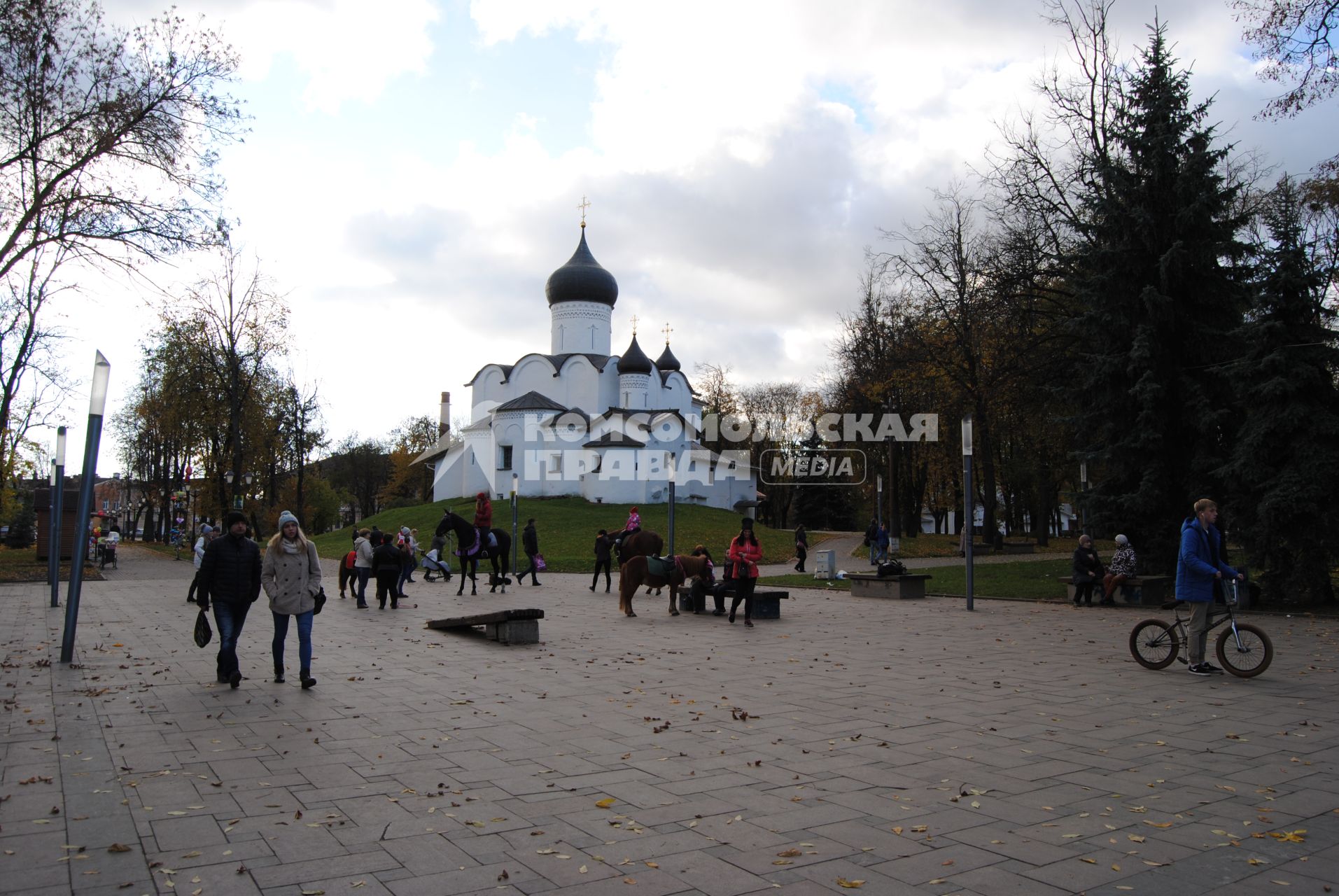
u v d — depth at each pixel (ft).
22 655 43.37
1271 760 24.36
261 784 21.84
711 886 15.79
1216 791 21.52
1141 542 75.51
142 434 208.33
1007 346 108.27
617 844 17.83
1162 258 73.67
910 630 54.24
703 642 48.73
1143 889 15.75
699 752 25.08
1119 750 25.31
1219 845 17.93
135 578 104.68
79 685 35.04
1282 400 64.23
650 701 32.22
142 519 370.53
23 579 100.78
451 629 53.31
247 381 133.69
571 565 114.11
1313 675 37.83
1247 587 63.77
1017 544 147.95
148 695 33.12
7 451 123.85
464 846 17.71
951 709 30.91
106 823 18.90
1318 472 61.98
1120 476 76.43
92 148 60.95
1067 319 93.71
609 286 233.96
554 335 234.79
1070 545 164.25
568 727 28.09
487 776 22.58
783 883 15.96
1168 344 76.02
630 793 21.20
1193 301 76.02
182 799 20.58
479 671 39.01
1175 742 26.27
